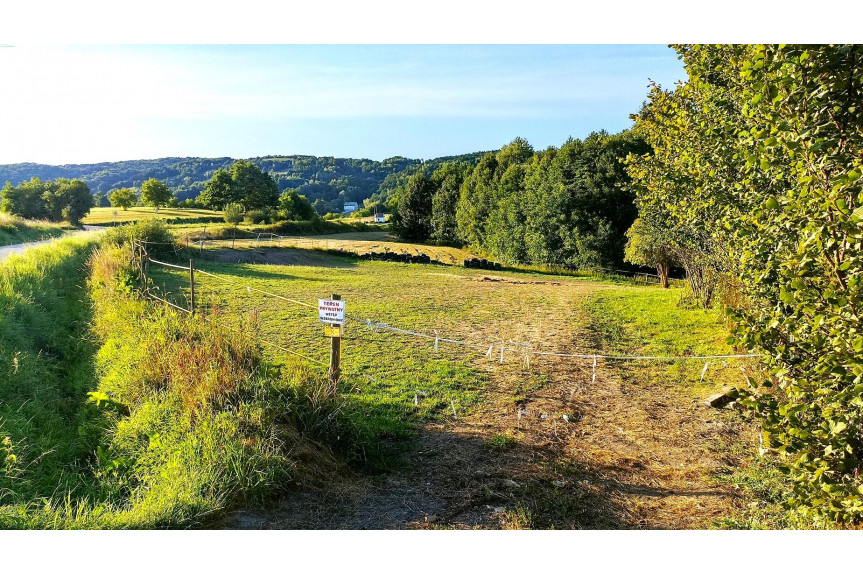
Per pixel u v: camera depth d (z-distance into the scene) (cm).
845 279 332
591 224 4128
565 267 4269
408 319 1452
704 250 1303
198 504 456
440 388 850
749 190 581
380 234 7438
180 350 723
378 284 2280
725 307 390
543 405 796
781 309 406
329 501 507
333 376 698
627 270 4094
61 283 1358
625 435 699
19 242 2930
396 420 710
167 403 629
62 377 822
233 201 9744
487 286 2412
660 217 1317
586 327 1411
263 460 511
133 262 1617
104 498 501
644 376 960
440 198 6812
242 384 631
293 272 2627
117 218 7456
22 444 559
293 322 1275
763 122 505
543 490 545
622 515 503
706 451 650
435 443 654
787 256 422
